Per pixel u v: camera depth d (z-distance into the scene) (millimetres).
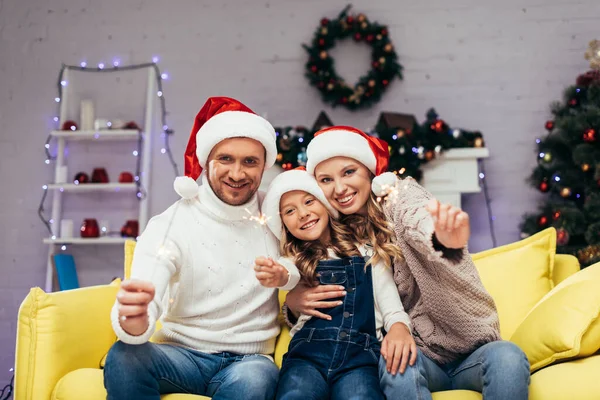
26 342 1625
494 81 3809
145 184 3793
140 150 3879
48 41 4031
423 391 1439
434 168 3453
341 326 1633
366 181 1797
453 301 1573
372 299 1701
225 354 1640
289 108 3895
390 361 1501
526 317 1730
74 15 4047
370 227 1783
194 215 1746
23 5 4074
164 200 3877
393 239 1729
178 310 1681
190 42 3984
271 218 1766
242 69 3943
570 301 1564
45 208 3904
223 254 1707
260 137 1716
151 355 1448
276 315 1778
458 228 1300
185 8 4012
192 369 1557
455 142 3416
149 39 4000
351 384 1495
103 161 3914
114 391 1389
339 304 1673
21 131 3975
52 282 3682
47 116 3977
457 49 3840
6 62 4031
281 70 3924
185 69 3967
